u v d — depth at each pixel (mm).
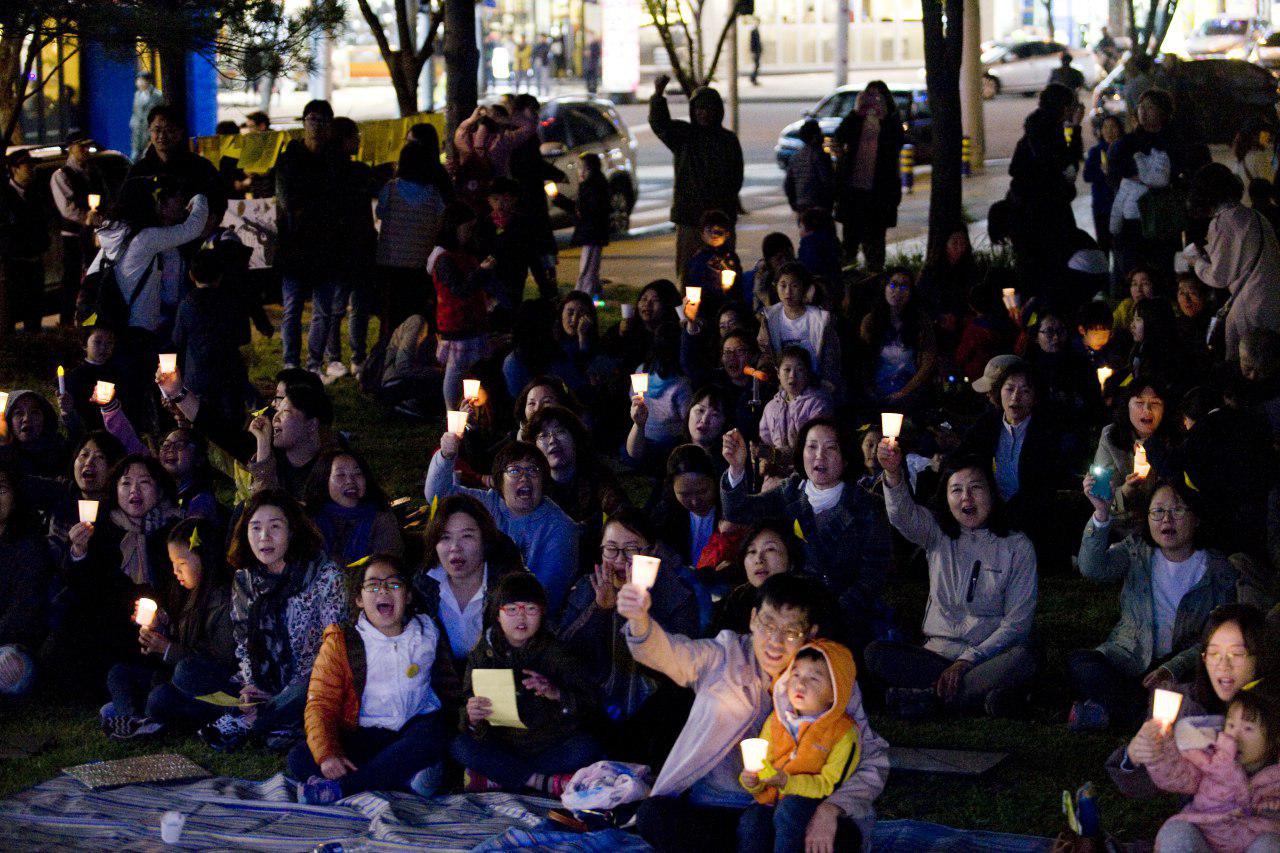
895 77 55094
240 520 7539
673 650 5980
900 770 7035
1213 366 11086
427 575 7461
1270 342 8906
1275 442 8898
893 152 18078
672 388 11234
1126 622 7598
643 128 39594
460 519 7359
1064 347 11086
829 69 58312
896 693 7680
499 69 50406
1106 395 11133
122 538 8367
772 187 28375
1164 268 15812
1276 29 43344
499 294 12414
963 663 7645
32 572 8258
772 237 13602
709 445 9805
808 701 5754
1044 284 14992
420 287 13750
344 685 7074
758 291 13555
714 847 5984
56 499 8898
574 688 6844
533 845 6223
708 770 6027
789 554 7367
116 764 7234
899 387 11633
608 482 8750
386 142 18281
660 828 6004
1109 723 7453
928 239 18375
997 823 6562
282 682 7488
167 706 7637
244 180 17219
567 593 7812
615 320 16781
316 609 7453
